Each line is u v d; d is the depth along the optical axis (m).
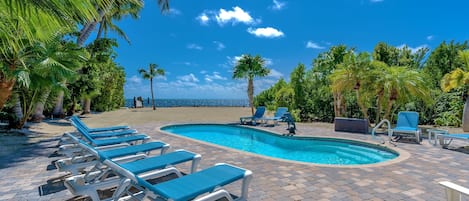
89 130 6.66
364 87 11.73
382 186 3.87
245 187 3.07
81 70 15.05
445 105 12.73
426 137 8.70
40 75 7.66
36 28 2.95
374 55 18.70
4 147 6.48
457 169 4.74
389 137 7.61
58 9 2.53
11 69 6.67
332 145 8.63
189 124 12.73
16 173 4.39
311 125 12.68
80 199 3.35
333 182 4.03
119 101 29.47
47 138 7.91
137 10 16.33
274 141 9.82
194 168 3.78
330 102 15.19
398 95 11.05
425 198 3.44
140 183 2.79
